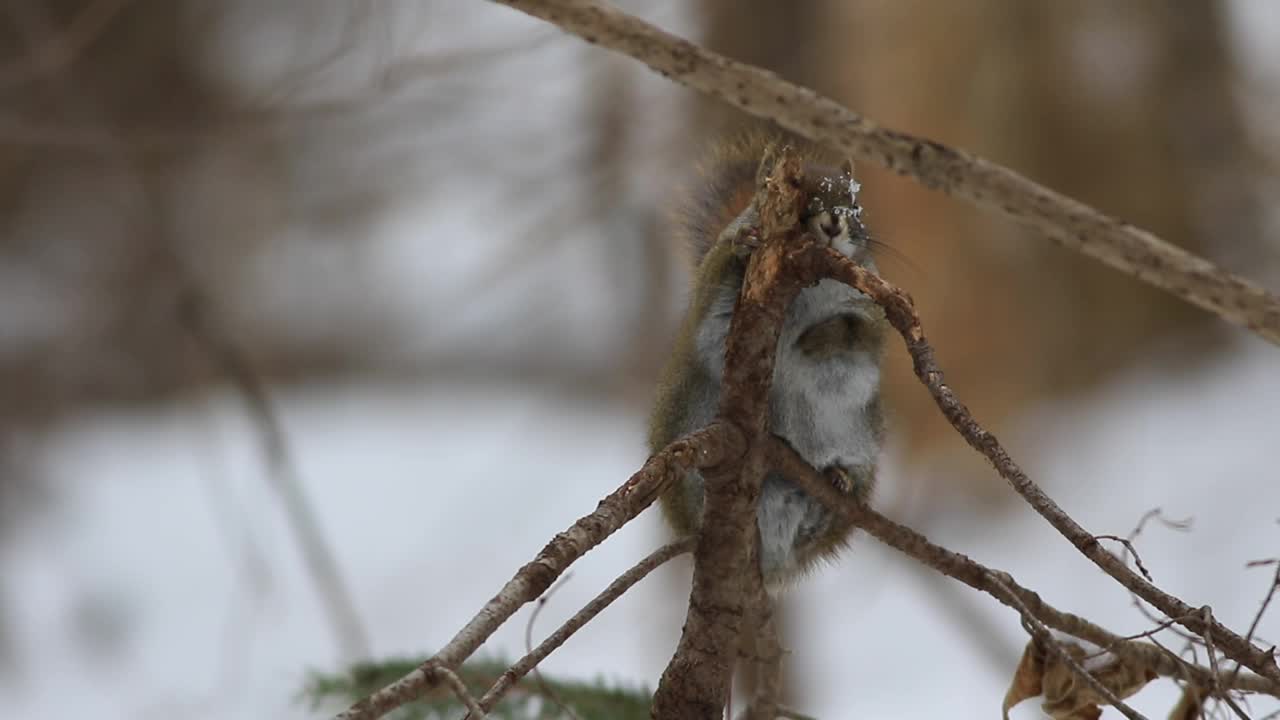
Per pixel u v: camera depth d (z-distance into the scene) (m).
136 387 17.78
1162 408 14.13
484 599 12.70
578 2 4.99
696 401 5.08
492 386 18.56
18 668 12.14
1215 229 14.77
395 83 9.99
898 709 10.55
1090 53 14.02
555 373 17.89
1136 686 4.22
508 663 5.49
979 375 12.65
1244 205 14.79
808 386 5.04
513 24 14.45
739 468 3.99
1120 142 14.06
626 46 5.04
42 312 18.53
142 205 17.62
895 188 12.24
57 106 13.55
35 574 13.89
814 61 11.93
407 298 19.28
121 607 13.02
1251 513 12.41
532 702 5.20
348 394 18.62
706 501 4.04
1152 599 3.47
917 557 4.16
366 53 11.23
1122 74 14.12
